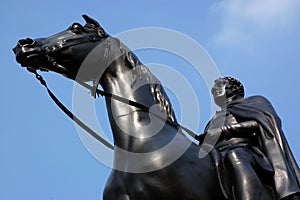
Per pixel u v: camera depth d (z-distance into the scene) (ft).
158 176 23.20
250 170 24.31
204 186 23.76
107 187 23.89
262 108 26.40
